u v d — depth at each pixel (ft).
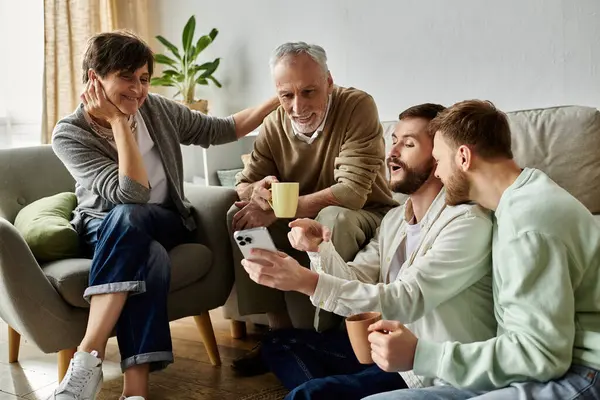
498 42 9.03
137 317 5.65
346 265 5.40
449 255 4.29
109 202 6.55
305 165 7.19
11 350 7.39
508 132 4.07
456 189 4.19
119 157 6.20
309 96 6.64
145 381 5.63
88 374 5.24
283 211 5.68
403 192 5.07
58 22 10.68
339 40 10.53
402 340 3.74
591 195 7.07
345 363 5.91
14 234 5.59
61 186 7.64
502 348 3.61
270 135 7.37
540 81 8.79
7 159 7.31
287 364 6.08
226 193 7.07
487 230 4.35
